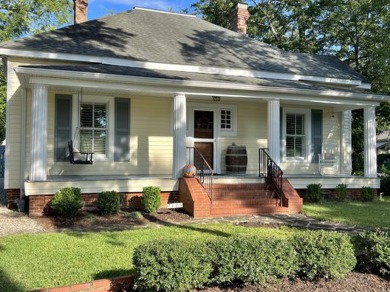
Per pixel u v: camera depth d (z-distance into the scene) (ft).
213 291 13.99
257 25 88.94
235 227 26.81
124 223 28.12
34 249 19.90
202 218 30.78
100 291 13.67
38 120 30.37
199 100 44.21
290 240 15.89
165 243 14.30
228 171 44.16
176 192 35.29
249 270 14.08
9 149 35.70
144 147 41.68
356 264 16.80
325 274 15.23
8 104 35.91
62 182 31.19
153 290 13.48
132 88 33.37
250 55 49.52
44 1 83.97
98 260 18.16
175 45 46.34
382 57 55.47
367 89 52.70
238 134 46.06
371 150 43.42
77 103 38.83
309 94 39.34
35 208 30.42
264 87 37.04
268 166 37.50
